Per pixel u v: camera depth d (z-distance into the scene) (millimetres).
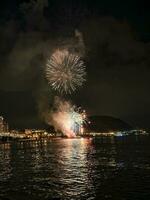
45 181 77438
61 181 76875
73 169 100688
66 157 148625
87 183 72688
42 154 174375
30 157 155375
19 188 68312
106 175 84000
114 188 65188
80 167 105438
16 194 62094
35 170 100938
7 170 102750
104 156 145000
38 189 66750
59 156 156125
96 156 146875
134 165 103625
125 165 104750
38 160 137375
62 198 58062
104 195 59281
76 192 62750
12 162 131125
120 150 183375
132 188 64438
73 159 136375
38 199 57500
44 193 62500
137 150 178625
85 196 59062
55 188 67562
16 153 190125
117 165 105875
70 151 193125
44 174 90750
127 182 71500
